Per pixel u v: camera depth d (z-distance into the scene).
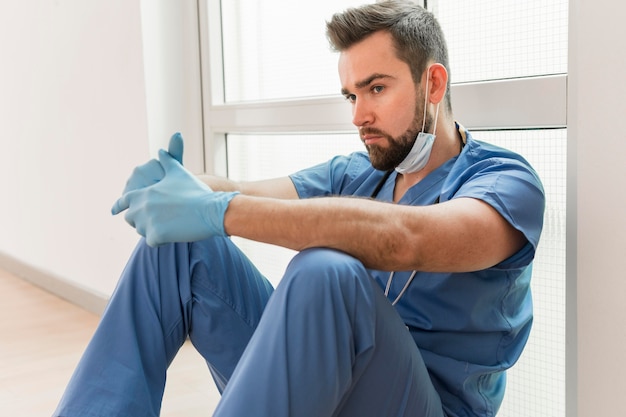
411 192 1.22
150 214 1.10
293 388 0.91
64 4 2.76
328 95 1.98
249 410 0.91
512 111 1.36
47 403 1.84
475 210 1.01
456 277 1.11
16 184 3.36
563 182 1.36
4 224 3.54
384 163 1.19
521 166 1.10
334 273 0.92
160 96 2.38
